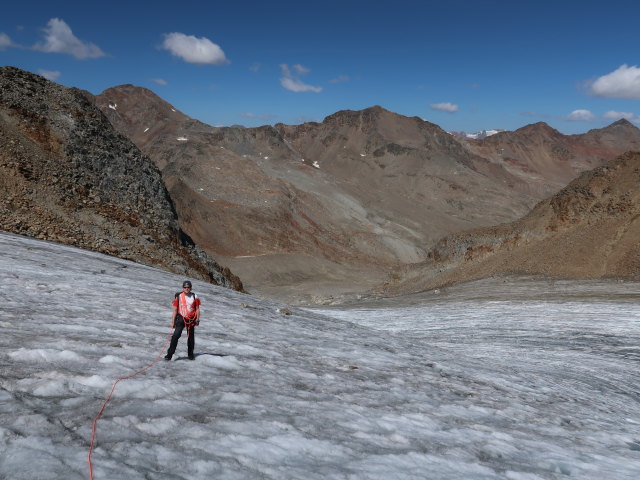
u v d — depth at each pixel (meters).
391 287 75.06
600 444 8.27
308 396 7.64
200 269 46.31
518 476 5.47
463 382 11.91
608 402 14.16
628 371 19.48
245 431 5.37
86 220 37.94
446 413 8.29
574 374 18.05
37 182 38.00
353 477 4.62
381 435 6.18
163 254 40.91
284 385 8.09
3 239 24.53
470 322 32.38
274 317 18.69
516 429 8.16
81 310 12.01
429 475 5.01
